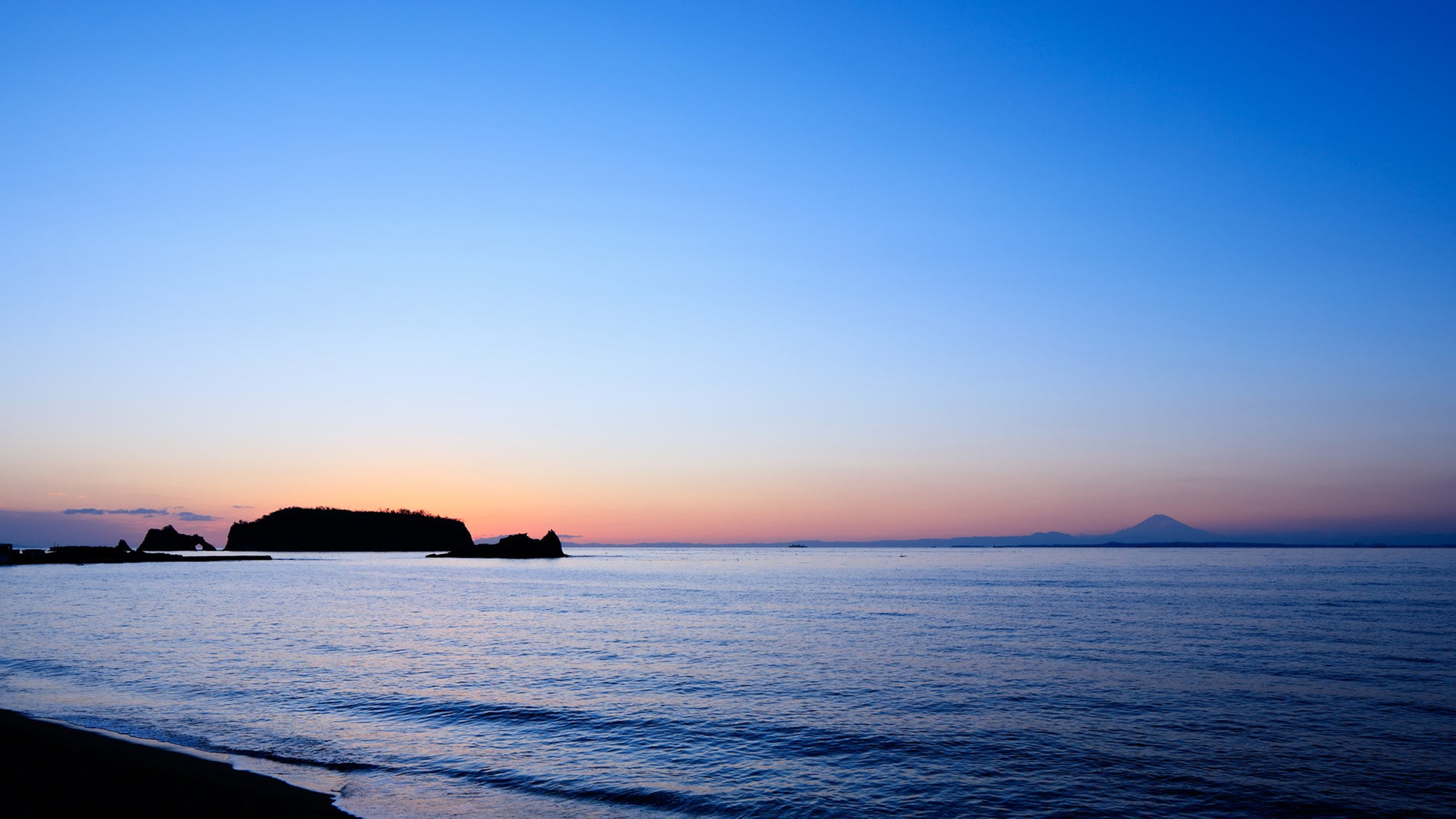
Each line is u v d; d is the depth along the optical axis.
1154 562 188.00
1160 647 34.94
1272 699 24.22
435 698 24.73
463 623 46.91
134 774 15.85
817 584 94.25
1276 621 45.12
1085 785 16.56
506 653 34.62
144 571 119.38
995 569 145.75
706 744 19.69
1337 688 25.77
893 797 15.92
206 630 42.19
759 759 18.47
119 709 22.73
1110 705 23.59
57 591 73.56
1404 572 117.38
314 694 25.28
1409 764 17.75
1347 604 56.88
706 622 47.91
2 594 68.00
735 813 14.98
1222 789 16.27
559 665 31.11
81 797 14.14
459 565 164.12
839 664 31.30
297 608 57.19
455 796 15.65
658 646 36.81
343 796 15.34
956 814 14.99
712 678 28.30
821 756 18.70
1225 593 70.50
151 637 38.97
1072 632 40.84
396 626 45.03
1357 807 15.31
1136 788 16.39
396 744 19.53
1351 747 19.06
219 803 14.34
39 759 16.59
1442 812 15.02
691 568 153.50
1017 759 18.36
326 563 170.62
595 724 21.59
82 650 34.34
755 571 138.50
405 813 14.52
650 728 21.20
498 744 19.66
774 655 33.56
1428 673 28.19
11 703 23.47
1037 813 15.08
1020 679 27.77
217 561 169.88
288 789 15.52
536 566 163.12
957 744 19.53
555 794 15.94
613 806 15.26
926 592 76.62
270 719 21.83
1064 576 113.06
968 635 40.00
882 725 21.38
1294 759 18.27
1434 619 45.75
